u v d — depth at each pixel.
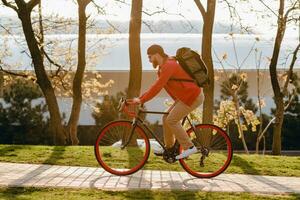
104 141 8.40
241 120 31.75
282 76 27.80
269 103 36.28
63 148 11.63
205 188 7.43
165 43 41.03
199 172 8.51
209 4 17.59
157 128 33.31
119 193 6.96
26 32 17.31
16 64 30.69
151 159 9.72
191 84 7.75
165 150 8.12
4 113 31.91
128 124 8.34
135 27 14.80
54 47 28.69
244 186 7.70
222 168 8.35
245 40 41.50
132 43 14.78
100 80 37.28
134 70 14.73
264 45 40.34
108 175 8.37
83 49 22.06
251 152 31.94
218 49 39.59
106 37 31.91
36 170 8.81
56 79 28.44
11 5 17.53
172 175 8.52
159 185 7.58
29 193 6.96
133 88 14.72
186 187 7.47
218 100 32.59
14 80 30.88
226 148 8.38
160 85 7.71
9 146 12.07
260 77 37.12
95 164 9.54
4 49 30.69
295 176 9.06
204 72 7.79
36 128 32.00
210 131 8.32
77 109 22.03
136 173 8.61
